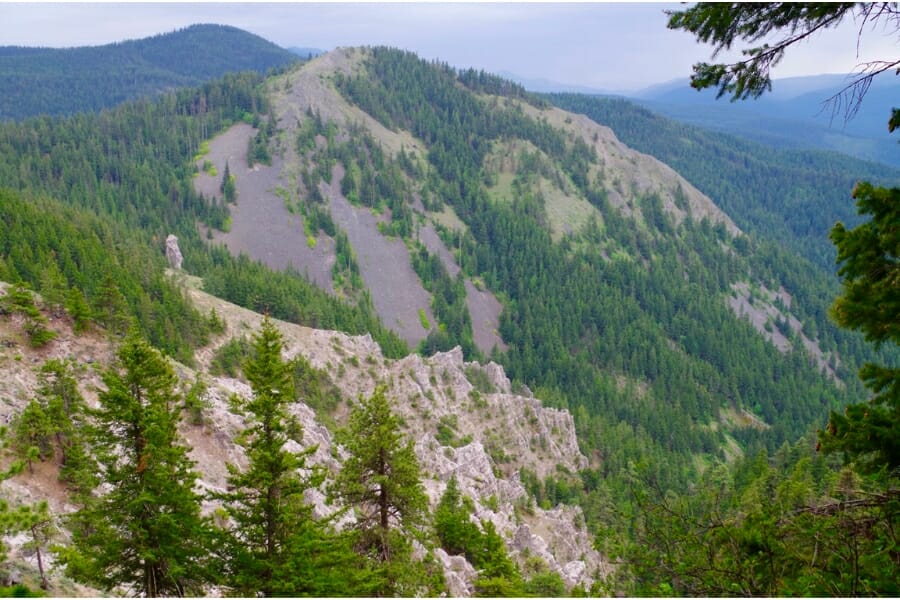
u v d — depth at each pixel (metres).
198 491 52.72
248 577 25.92
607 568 82.94
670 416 186.38
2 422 53.09
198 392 66.81
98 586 27.42
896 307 12.86
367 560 30.72
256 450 26.92
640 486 18.12
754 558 14.63
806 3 12.23
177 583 26.84
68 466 48.31
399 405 120.06
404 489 31.81
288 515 26.34
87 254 125.56
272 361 26.97
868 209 13.69
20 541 34.56
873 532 13.77
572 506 106.69
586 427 161.00
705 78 13.98
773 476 61.22
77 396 56.19
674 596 15.59
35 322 67.06
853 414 14.04
